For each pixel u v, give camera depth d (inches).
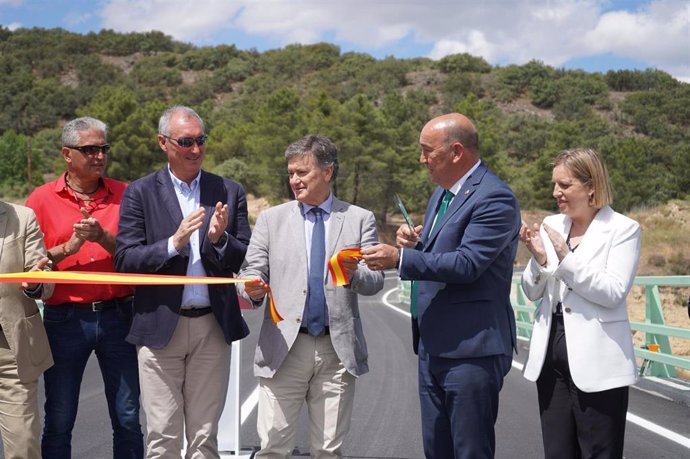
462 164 161.2
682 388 305.3
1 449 226.2
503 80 6141.7
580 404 155.4
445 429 165.8
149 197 177.9
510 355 163.0
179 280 156.6
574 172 158.2
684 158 2827.3
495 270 159.5
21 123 5757.9
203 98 6540.4
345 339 170.9
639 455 215.9
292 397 173.0
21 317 165.9
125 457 187.0
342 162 2352.4
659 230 1430.9
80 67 7027.6
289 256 173.5
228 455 221.5
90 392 335.0
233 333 177.8
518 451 228.5
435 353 158.6
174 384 174.9
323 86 6166.3
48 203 192.5
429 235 167.5
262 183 2496.3
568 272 150.6
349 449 232.2
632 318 697.6
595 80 6087.6
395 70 6368.1
